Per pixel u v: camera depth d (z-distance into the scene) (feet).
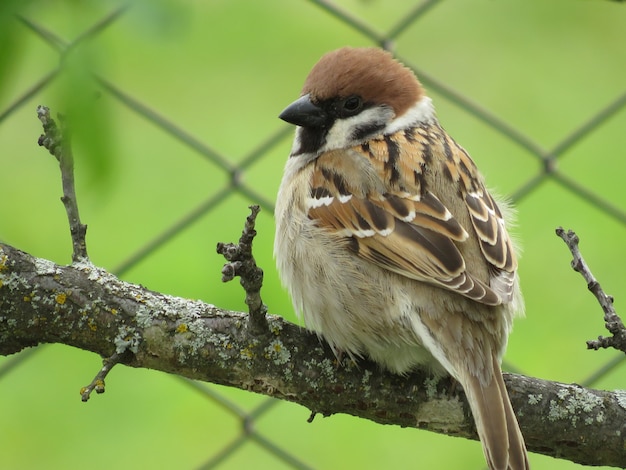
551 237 39.99
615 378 36.99
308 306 23.29
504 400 20.68
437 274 22.02
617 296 38.96
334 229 23.70
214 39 38.11
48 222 35.24
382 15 39.45
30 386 34.68
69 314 20.65
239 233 38.06
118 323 20.80
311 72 26.86
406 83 26.81
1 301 20.44
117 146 12.41
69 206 21.08
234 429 35.35
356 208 23.73
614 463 21.79
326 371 21.61
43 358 34.91
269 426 35.88
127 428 34.99
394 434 35.86
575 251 21.93
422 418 21.70
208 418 35.47
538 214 40.45
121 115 13.05
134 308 20.94
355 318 22.41
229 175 28.84
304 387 21.53
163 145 37.96
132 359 20.98
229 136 38.29
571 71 41.83
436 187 24.08
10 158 34.14
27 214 35.06
